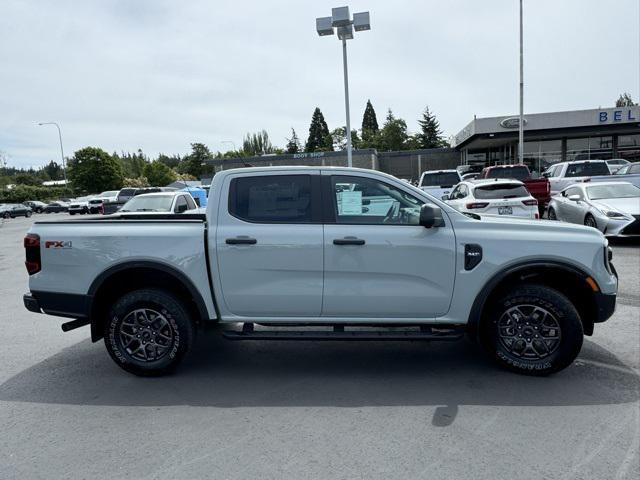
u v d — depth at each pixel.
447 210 4.18
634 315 5.81
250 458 3.00
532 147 33.03
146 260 4.20
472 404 3.69
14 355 5.06
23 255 13.87
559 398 3.75
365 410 3.63
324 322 4.25
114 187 67.31
